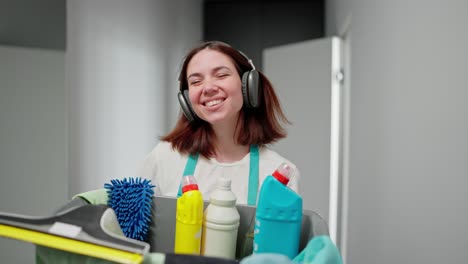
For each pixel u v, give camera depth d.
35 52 1.31
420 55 1.01
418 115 1.02
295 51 2.29
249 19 3.38
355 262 1.65
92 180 1.59
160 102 2.38
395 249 1.17
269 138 0.82
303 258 0.44
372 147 1.43
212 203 0.54
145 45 2.13
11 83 1.26
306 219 0.54
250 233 0.57
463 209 0.79
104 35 1.66
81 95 1.49
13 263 1.29
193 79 0.70
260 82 0.79
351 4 1.83
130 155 1.96
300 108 2.27
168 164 0.81
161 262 0.40
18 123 1.29
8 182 1.29
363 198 1.54
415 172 1.04
